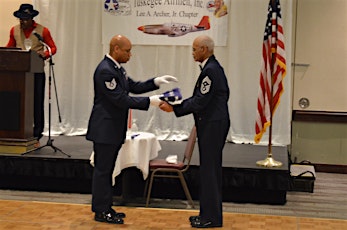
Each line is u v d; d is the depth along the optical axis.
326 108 7.57
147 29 7.72
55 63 7.96
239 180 5.67
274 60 5.91
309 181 6.29
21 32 6.59
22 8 6.46
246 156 6.44
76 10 7.86
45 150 6.44
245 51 7.59
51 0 7.92
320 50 7.52
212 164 4.62
